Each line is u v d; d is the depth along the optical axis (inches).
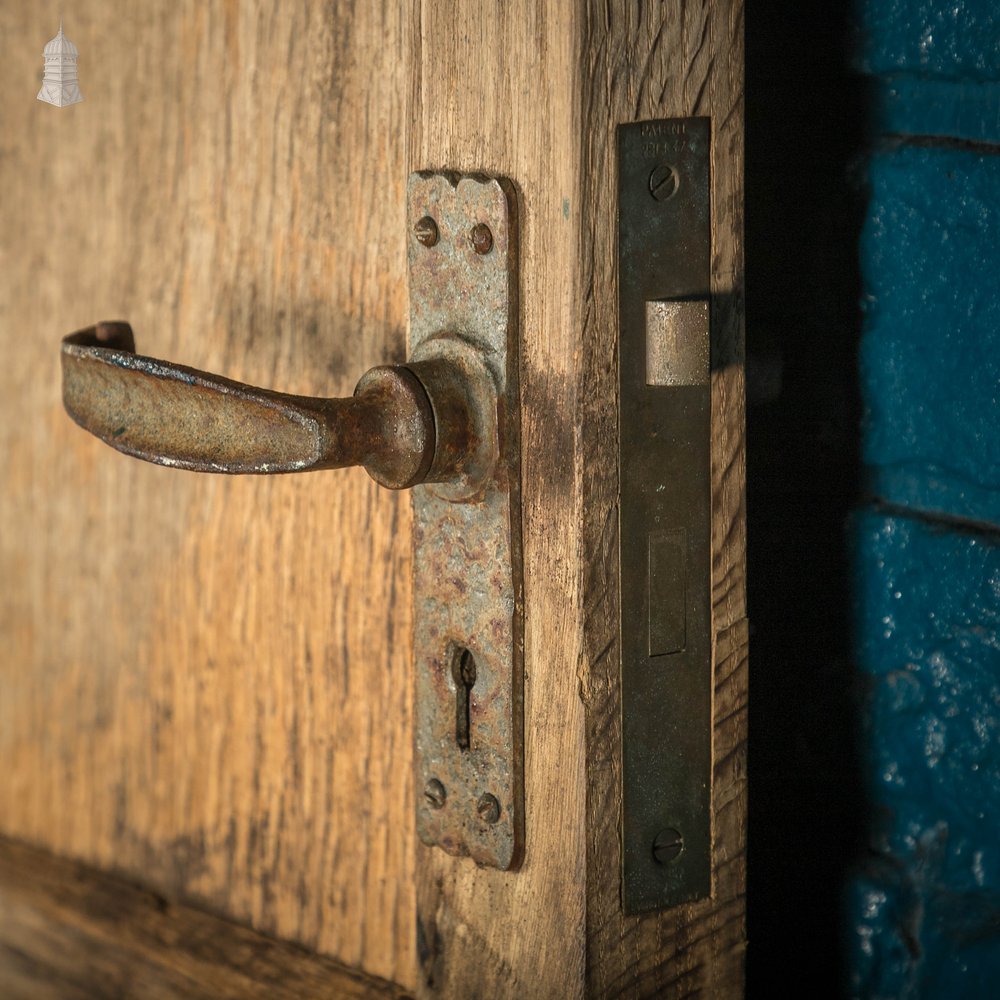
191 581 27.4
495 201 22.8
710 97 22.9
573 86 22.2
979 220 25.0
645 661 23.2
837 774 26.5
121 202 27.3
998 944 25.6
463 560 23.6
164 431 22.8
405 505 25.0
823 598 26.4
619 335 22.6
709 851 23.9
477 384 23.0
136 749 28.3
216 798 27.5
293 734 26.5
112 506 28.2
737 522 23.5
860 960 26.5
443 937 24.7
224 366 26.4
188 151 26.5
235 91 26.0
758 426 26.5
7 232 28.8
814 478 26.3
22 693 29.7
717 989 24.1
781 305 26.2
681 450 23.1
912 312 25.5
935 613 25.7
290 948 26.7
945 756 25.8
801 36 25.8
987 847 25.6
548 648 23.1
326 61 25.0
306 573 26.1
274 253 25.8
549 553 23.0
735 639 23.7
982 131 24.9
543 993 23.7
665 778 23.5
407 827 25.4
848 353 25.9
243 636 26.9
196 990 27.2
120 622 28.3
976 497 25.3
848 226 25.7
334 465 22.5
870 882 26.4
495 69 22.8
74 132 27.7
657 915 23.7
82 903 28.7
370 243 24.8
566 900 23.3
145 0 26.7
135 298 27.3
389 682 25.4
